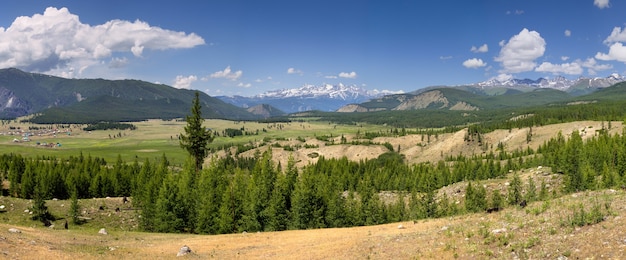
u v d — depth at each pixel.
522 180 105.12
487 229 30.75
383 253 31.28
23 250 31.75
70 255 32.78
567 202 33.09
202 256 37.22
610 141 137.62
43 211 79.06
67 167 146.38
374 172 176.88
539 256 23.25
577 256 21.95
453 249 28.12
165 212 70.56
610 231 23.70
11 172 132.50
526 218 31.20
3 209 80.19
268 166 82.12
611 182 86.50
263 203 69.88
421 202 86.69
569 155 104.88
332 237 43.59
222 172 90.88
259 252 38.62
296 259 34.22
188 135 96.62
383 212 88.94
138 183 111.50
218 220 70.25
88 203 90.81
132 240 46.16
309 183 73.44
